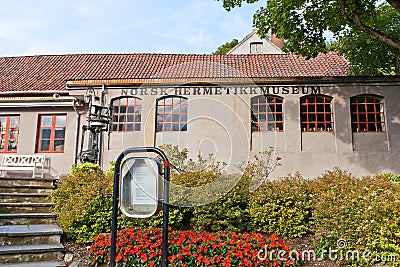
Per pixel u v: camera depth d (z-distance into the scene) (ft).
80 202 19.49
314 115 36.14
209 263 15.39
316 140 35.29
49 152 38.29
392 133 34.99
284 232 20.13
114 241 12.23
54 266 16.02
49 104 37.86
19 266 15.75
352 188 20.26
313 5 30.42
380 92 35.65
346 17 29.55
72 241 19.19
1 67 48.39
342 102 35.68
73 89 35.83
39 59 50.03
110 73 41.86
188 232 17.95
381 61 37.99
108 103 35.06
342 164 34.60
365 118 35.96
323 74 39.11
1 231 17.74
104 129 32.37
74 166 29.45
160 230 17.84
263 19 31.12
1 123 39.65
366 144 35.19
